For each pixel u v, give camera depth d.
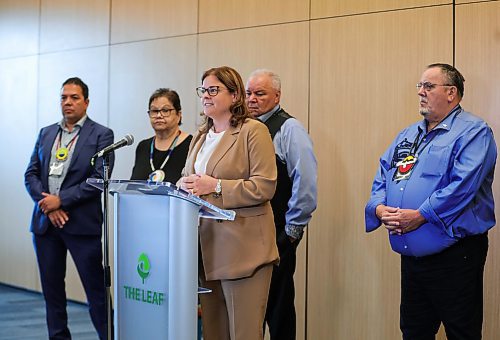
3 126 6.88
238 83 2.88
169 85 5.38
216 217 2.60
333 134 4.37
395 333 4.11
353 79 4.29
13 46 6.77
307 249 4.48
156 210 2.53
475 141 3.01
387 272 4.14
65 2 6.25
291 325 3.62
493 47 3.78
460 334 3.04
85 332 4.90
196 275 2.46
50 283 4.20
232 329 2.79
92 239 4.18
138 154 4.01
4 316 5.38
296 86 4.54
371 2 4.21
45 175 4.24
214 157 2.84
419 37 4.03
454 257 3.02
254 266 2.74
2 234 6.86
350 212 4.29
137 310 2.60
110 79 5.85
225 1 4.98
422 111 3.16
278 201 3.54
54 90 6.36
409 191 3.09
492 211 3.10
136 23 5.65
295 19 4.56
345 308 4.31
